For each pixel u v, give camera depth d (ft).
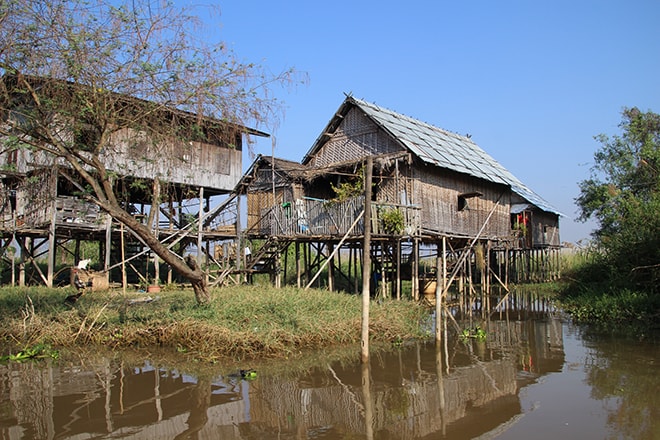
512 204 88.22
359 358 32.71
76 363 31.35
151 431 20.67
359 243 62.08
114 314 39.50
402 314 43.73
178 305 40.37
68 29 28.48
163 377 28.22
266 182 72.38
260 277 77.97
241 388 26.35
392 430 21.01
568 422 21.39
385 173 62.59
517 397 24.95
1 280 69.41
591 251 67.72
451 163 66.23
